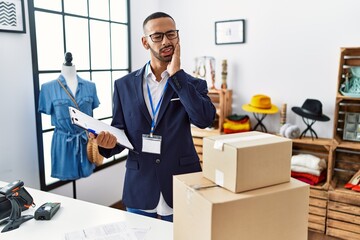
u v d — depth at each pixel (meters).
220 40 3.42
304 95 3.08
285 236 0.93
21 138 2.36
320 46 2.94
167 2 3.71
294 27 3.04
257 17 3.20
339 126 2.97
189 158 1.63
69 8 2.72
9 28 2.17
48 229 1.29
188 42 3.64
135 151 1.55
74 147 2.32
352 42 2.80
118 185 3.44
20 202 1.44
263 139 0.96
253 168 0.89
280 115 3.21
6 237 1.24
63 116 2.28
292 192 0.91
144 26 1.50
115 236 1.22
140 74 1.64
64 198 1.61
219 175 0.93
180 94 1.42
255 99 3.13
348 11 2.78
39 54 2.49
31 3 2.32
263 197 0.87
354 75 2.73
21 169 2.38
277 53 3.16
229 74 3.45
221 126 3.30
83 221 1.36
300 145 3.15
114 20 3.27
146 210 1.62
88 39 2.96
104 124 1.53
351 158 2.95
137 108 1.60
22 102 2.34
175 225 1.01
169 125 1.58
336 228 2.73
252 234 0.87
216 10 3.41
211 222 0.81
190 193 0.91
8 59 2.21
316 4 2.91
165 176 1.59
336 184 2.86
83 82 2.43
